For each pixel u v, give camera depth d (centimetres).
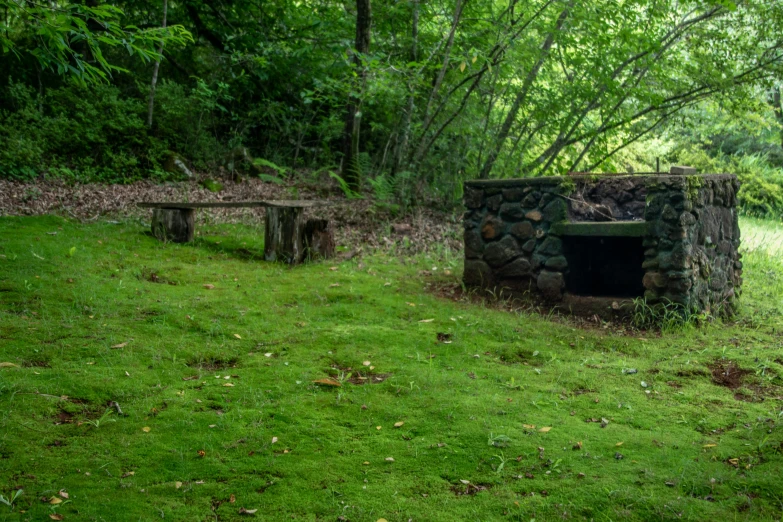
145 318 543
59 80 1366
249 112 1362
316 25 1267
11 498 296
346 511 302
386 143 1341
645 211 607
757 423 400
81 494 305
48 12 517
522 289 692
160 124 1261
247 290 646
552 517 299
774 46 961
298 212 775
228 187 1193
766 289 773
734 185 696
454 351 528
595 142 1117
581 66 1002
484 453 357
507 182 694
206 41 1476
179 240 809
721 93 993
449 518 297
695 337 579
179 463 338
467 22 1058
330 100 1242
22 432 355
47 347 467
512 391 449
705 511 302
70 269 633
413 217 1032
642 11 1039
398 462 348
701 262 623
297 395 427
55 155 1132
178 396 414
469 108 1048
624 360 519
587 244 735
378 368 482
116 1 1360
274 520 294
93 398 402
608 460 351
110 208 969
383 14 1166
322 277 717
